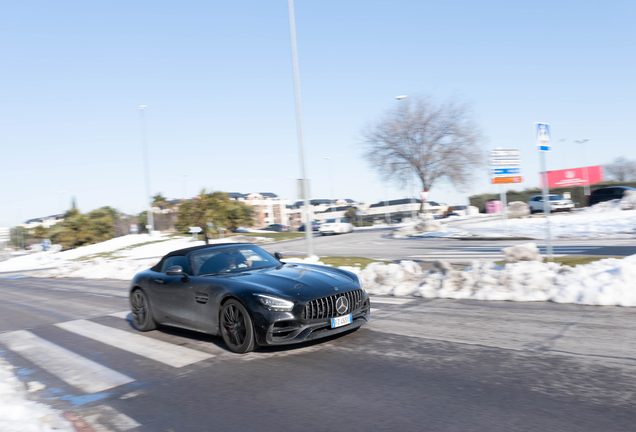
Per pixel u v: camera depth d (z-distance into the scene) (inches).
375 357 185.5
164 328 277.9
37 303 454.3
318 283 207.3
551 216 1157.1
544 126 389.7
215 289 216.5
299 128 569.6
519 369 159.8
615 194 1241.4
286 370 177.8
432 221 1119.6
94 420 143.6
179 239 1504.7
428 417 127.1
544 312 241.8
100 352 231.1
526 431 114.7
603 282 263.1
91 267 781.3
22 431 131.3
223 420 136.9
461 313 254.4
